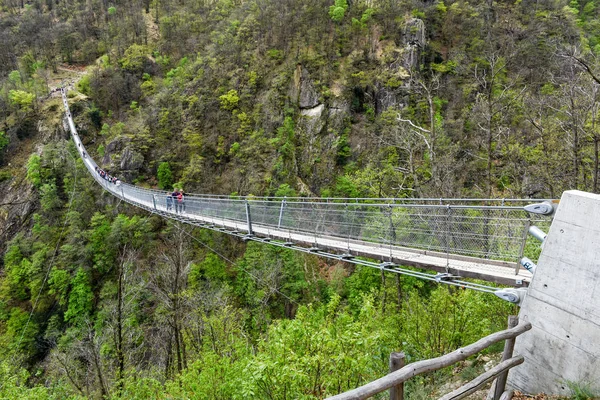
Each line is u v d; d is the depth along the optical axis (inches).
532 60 1036.5
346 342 185.0
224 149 1477.6
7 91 1929.1
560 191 470.0
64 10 2906.0
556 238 133.1
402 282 657.0
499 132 537.3
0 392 381.4
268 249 1029.8
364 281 781.3
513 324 139.2
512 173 594.2
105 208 1373.0
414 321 259.9
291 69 1472.7
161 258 1023.0
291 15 1627.7
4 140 1706.4
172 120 1627.7
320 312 236.8
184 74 1771.7
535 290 140.5
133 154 1520.7
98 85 2046.0
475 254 239.1
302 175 1332.4
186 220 614.5
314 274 1061.8
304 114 1419.8
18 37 2519.7
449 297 250.8
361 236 320.8
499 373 131.4
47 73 2255.2
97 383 505.7
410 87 1272.1
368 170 775.7
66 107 1833.2
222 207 548.4
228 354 420.8
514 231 210.8
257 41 1663.4
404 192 721.6
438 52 1462.8
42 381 725.9
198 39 2155.5
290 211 414.0
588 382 118.4
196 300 652.1
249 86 1539.1
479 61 1238.3
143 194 842.8
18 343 970.7
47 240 1296.8
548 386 133.6
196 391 277.3
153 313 761.6
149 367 639.8
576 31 1206.9
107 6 2869.1
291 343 195.3
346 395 84.7
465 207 217.5
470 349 117.6
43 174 1487.5
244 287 995.3
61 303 1072.8
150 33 2501.2
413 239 276.1
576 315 123.9
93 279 1167.6
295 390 183.9
